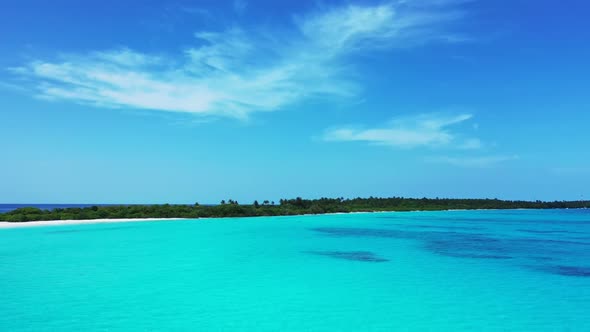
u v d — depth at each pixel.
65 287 18.95
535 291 18.59
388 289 18.86
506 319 14.59
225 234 44.81
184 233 45.34
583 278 21.45
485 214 116.50
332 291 18.55
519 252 30.98
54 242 35.78
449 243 37.19
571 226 61.44
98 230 48.38
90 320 14.30
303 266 24.58
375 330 13.43
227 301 16.77
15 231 46.22
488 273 22.66
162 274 22.05
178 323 14.05
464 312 15.45
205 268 23.83
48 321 14.20
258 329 13.49
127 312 15.21
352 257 28.33
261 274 22.16
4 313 15.02
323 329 13.52
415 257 28.27
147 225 57.28
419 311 15.44
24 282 19.91
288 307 15.90
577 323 14.17
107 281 20.23
